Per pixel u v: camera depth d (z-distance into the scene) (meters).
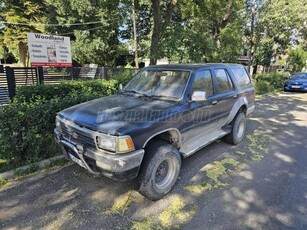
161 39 12.34
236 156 4.43
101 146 2.60
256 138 5.51
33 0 19.88
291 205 2.96
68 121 3.01
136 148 2.63
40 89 6.11
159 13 11.73
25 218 2.62
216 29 14.97
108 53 23.77
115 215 2.71
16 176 3.45
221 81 4.38
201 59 13.42
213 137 4.13
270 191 3.26
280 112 8.50
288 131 6.15
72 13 20.62
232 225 2.59
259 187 3.36
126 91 3.99
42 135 3.91
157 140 3.10
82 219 2.63
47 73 9.49
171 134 3.21
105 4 13.22
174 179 3.19
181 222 2.62
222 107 4.25
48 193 3.08
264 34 19.77
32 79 7.96
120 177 2.59
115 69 12.13
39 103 4.04
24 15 19.98
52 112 3.97
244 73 5.43
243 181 3.52
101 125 2.68
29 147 3.75
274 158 4.40
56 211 2.75
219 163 4.10
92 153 2.66
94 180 3.42
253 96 5.55
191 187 3.32
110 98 3.64
